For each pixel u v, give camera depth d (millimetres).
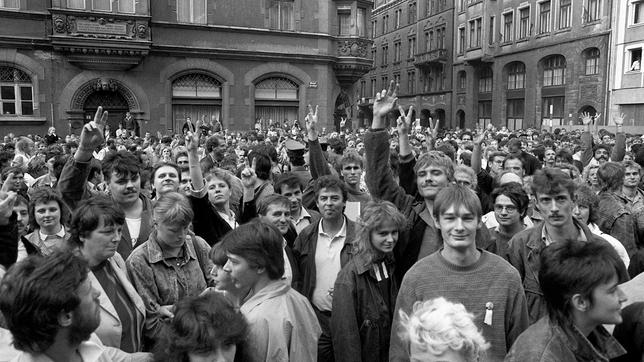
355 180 5707
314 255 4211
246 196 5625
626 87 29812
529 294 3512
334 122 25891
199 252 3826
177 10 21859
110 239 3051
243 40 22891
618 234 5137
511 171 5805
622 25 29922
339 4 24375
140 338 3205
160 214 3477
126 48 20156
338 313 3453
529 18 36250
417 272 3059
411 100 51469
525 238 3715
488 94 41062
